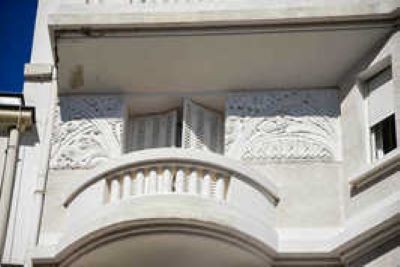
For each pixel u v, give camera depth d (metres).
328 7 24.67
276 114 25.53
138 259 23.45
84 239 22.91
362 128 24.50
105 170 23.72
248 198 23.58
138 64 25.47
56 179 24.92
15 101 25.81
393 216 21.83
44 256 23.45
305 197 24.28
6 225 24.20
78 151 25.25
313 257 23.17
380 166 23.06
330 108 25.55
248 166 24.20
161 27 24.83
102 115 25.75
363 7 24.61
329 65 25.36
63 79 25.80
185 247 22.98
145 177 23.55
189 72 25.62
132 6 25.20
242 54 25.16
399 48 24.17
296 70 25.47
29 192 24.86
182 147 25.42
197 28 24.81
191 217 22.39
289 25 24.70
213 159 23.50
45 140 25.56
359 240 22.55
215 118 26.12
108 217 22.62
